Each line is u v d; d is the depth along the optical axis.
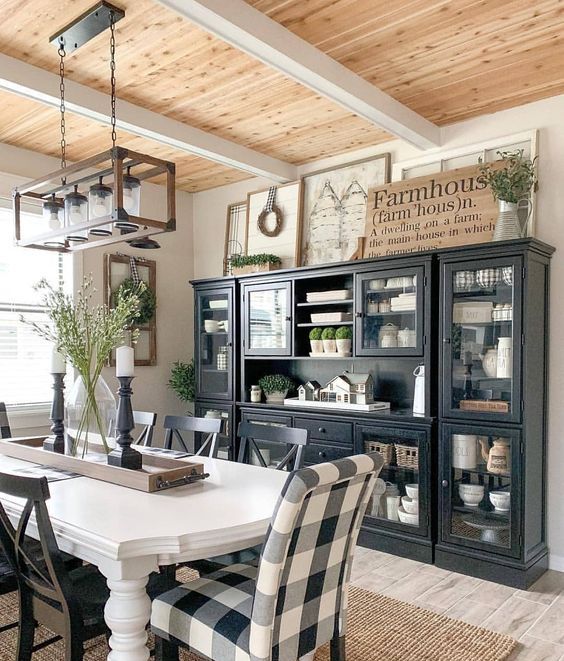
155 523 1.72
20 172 4.15
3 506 1.99
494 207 3.38
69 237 2.72
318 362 4.38
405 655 2.37
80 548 1.70
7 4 2.36
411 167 3.89
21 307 4.13
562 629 2.58
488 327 3.14
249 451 4.21
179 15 2.28
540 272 3.20
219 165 4.52
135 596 1.63
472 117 3.63
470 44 2.73
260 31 2.45
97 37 2.62
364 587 3.02
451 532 3.25
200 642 1.63
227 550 1.69
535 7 2.43
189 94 3.28
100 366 2.55
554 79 3.11
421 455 3.35
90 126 3.71
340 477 1.52
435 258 3.35
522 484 3.00
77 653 1.67
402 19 2.51
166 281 5.09
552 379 3.29
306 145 4.12
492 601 2.86
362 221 4.10
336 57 2.84
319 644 1.69
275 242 4.56
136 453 2.32
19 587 1.88
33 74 2.90
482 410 3.13
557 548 3.25
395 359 3.68
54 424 2.74
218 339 4.55
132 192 2.33
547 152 3.35
